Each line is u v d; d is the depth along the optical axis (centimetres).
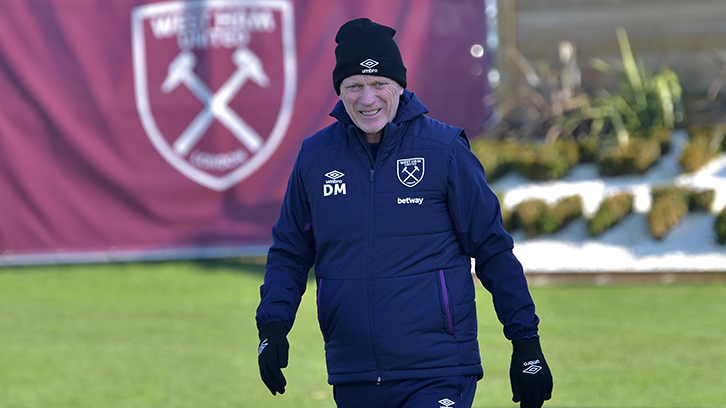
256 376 1909
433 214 891
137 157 3400
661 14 3741
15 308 2717
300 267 967
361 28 894
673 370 1806
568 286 2723
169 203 3409
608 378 1762
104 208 3400
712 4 3706
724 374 1770
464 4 3512
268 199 3425
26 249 3388
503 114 3638
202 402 1711
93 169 3388
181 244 3412
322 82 3428
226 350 2155
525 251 2980
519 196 3253
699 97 3581
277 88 3416
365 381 886
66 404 1716
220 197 3425
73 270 3284
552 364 1880
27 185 3372
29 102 3356
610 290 2639
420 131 909
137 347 2202
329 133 938
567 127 3519
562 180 3319
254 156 3419
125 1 3375
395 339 874
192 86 3403
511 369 876
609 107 3491
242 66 3409
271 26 3409
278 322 907
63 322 2512
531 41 3778
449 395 871
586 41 3772
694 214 3011
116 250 3403
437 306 878
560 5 3766
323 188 910
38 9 3353
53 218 3388
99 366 2019
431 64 3506
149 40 3391
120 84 3388
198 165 3412
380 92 884
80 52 3366
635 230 3000
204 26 3397
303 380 1845
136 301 2791
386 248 885
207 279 3116
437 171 891
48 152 3375
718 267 2753
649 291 2605
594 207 3144
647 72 3756
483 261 914
